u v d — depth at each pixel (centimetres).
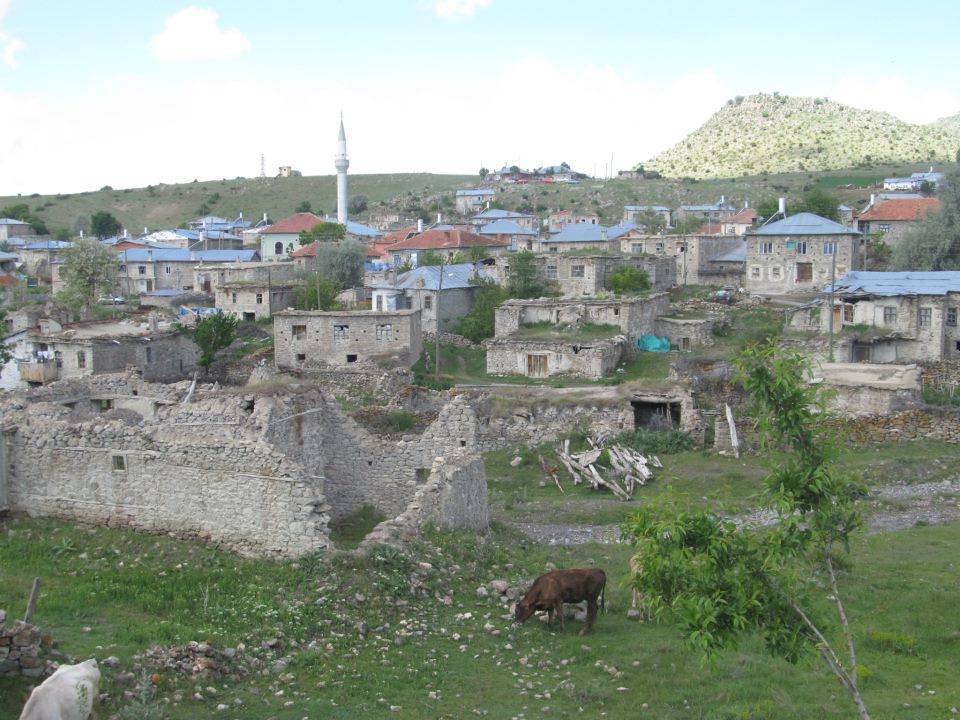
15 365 6284
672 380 5106
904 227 10200
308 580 2117
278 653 1777
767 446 1619
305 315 6700
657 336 7156
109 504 2492
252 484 2322
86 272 10281
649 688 1783
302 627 1891
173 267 11350
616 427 4838
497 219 14788
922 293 6319
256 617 1906
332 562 2178
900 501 3706
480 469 2961
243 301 8288
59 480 2544
